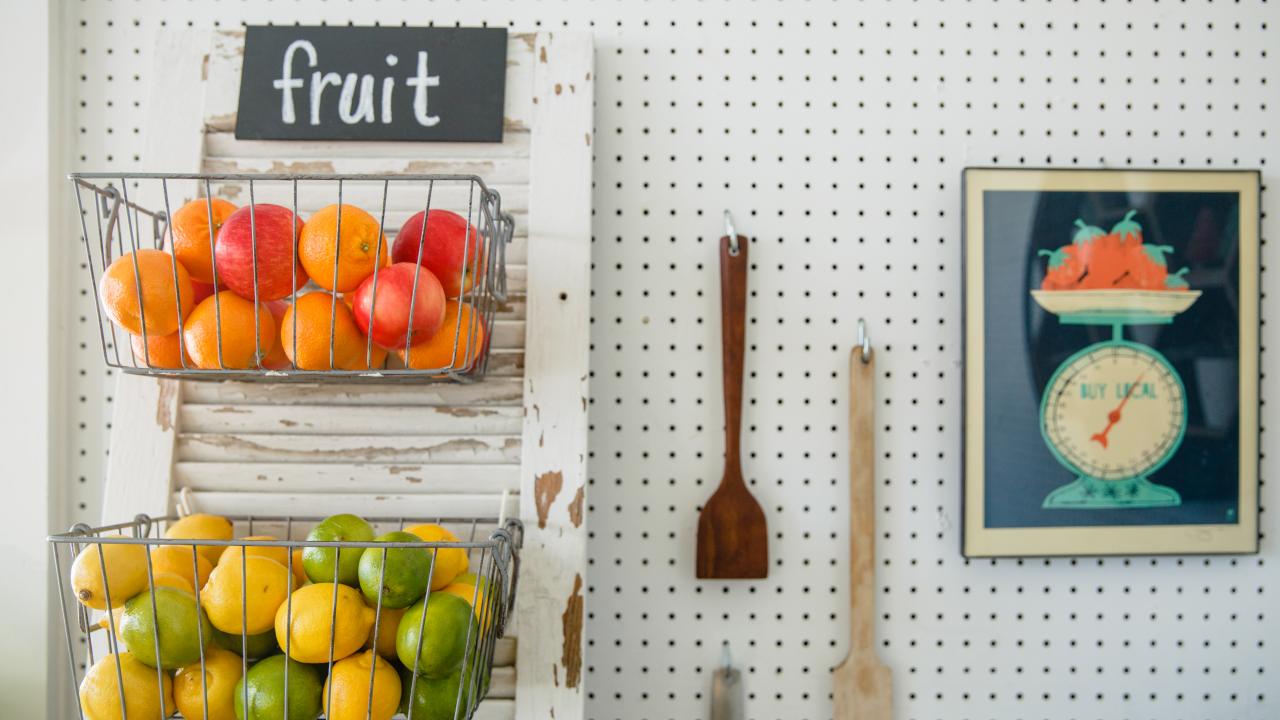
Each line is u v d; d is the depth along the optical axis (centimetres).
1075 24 105
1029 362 101
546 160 96
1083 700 103
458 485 93
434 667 69
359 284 73
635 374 102
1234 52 104
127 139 102
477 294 87
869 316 104
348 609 69
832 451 103
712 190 103
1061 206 102
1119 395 102
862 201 104
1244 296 102
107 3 102
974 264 102
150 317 71
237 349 71
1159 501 101
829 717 101
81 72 102
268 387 95
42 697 97
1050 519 101
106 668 70
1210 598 104
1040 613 103
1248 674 103
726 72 104
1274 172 105
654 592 101
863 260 104
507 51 97
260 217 71
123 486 92
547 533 91
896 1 104
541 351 93
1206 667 103
